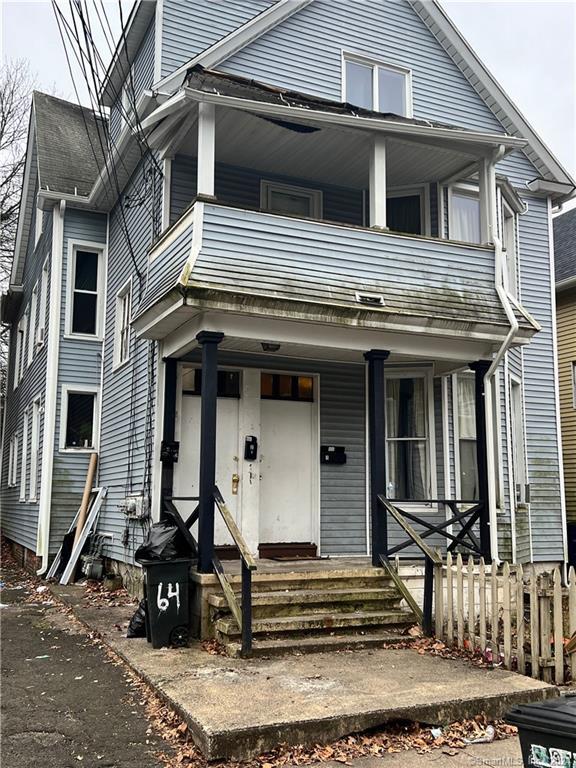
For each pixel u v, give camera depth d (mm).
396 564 8422
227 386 9977
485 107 12500
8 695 5875
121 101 12375
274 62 10734
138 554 7254
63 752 4703
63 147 15117
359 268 8641
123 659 6754
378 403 8703
